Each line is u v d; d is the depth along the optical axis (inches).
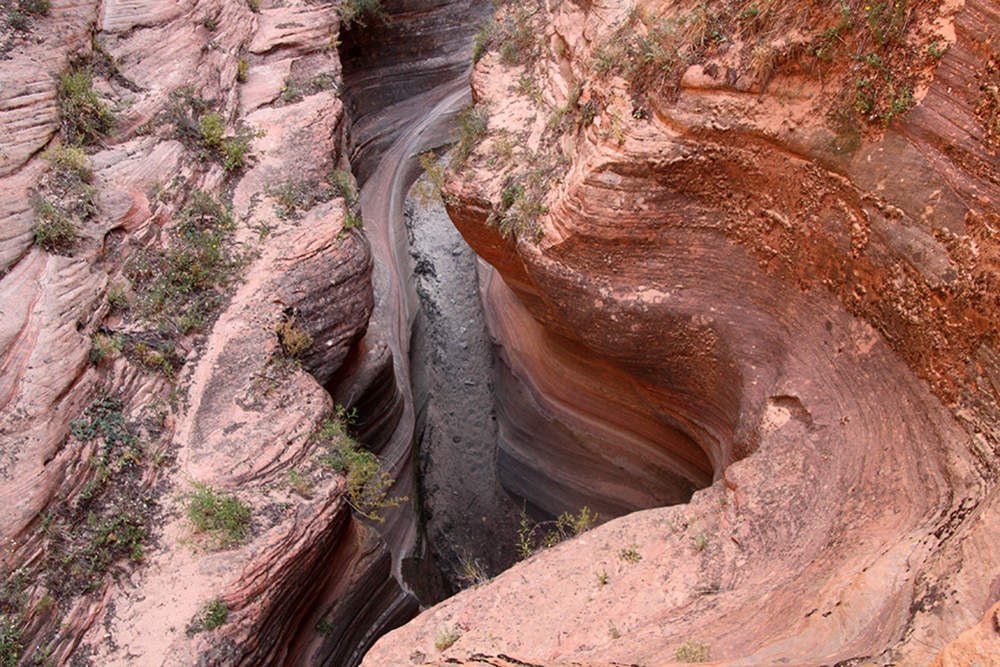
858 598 135.7
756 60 205.6
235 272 307.3
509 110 317.4
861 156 187.0
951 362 168.6
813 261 212.4
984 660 77.0
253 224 327.3
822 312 213.6
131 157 313.0
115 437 243.3
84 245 271.6
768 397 224.1
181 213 312.5
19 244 254.5
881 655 108.3
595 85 258.8
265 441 258.8
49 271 256.2
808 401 209.9
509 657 158.2
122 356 261.4
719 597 175.0
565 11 301.7
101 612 217.2
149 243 297.3
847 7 183.8
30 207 265.4
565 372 346.9
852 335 203.0
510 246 291.7
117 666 207.3
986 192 158.7
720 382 252.7
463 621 195.3
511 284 324.2
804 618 141.0
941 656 83.2
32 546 211.0
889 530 160.9
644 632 167.0
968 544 125.2
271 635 233.3
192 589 221.1
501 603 195.6
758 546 188.7
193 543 231.0
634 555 200.5
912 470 171.9
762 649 132.0
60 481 223.9
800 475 198.8
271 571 230.4
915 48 171.8
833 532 175.8
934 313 172.7
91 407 243.9
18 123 281.7
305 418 272.1
